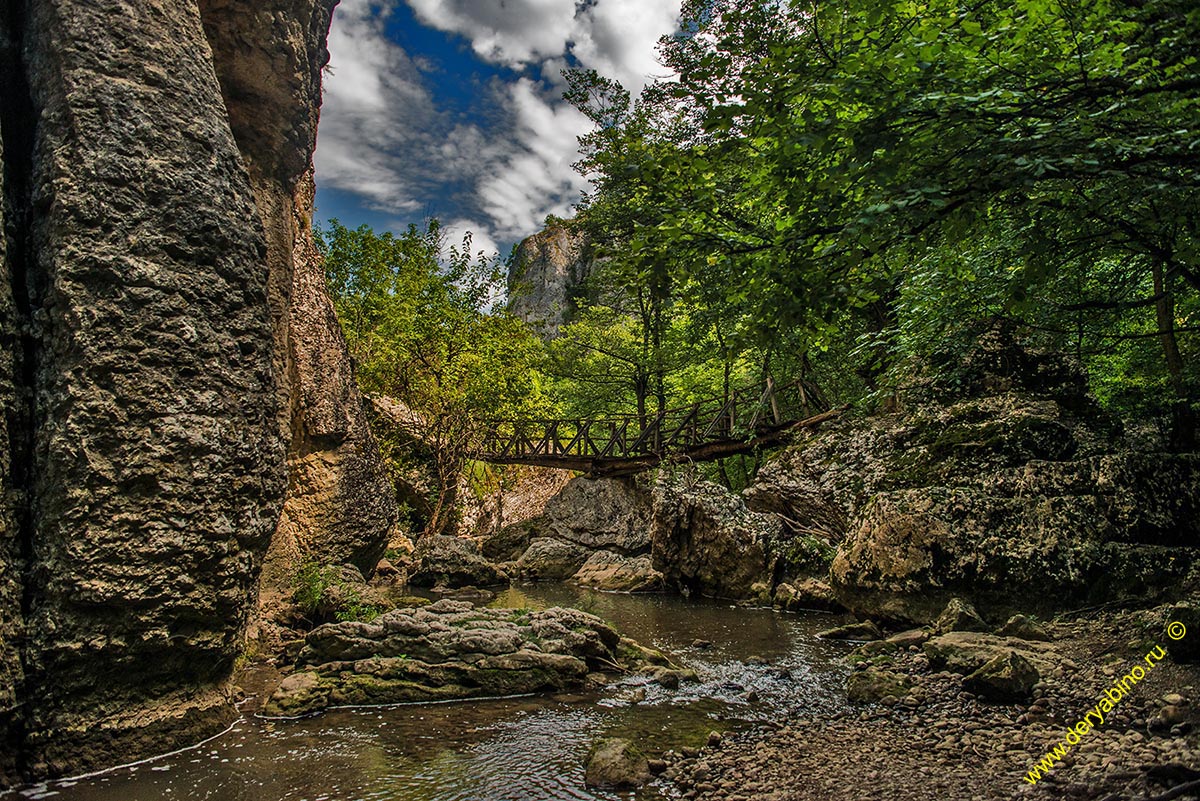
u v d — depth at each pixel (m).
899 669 8.85
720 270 6.28
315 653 8.97
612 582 19.36
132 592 5.98
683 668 9.73
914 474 12.48
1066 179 5.69
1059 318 12.17
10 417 5.81
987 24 5.94
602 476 25.38
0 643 5.48
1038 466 11.09
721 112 5.57
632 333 30.19
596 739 6.77
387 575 20.38
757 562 16.72
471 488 28.31
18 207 6.21
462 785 5.80
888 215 5.11
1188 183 5.38
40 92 6.32
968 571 10.49
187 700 6.72
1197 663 6.91
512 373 27.48
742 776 5.73
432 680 8.49
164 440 6.21
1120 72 5.16
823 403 21.80
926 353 14.38
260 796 5.58
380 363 25.70
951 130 5.28
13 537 5.71
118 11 6.50
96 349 5.95
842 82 5.35
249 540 6.93
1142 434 12.53
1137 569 9.60
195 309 6.59
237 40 10.12
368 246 28.41
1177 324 13.09
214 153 7.01
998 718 6.62
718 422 24.80
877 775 5.52
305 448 13.95
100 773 5.96
